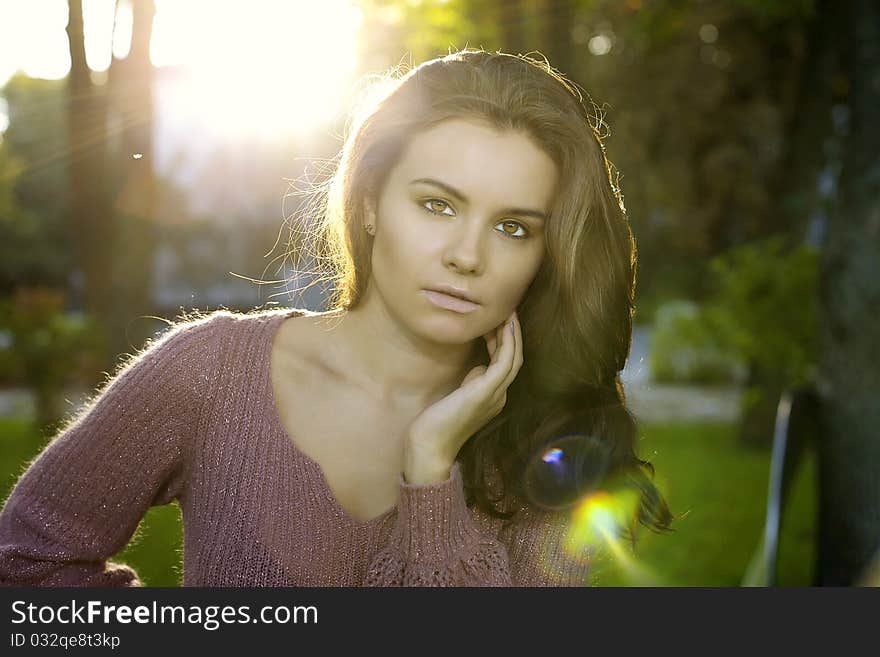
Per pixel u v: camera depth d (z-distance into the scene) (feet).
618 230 11.62
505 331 11.60
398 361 11.65
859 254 29.30
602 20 68.13
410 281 10.78
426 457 11.29
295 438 11.55
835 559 29.53
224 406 11.44
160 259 127.95
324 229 13.07
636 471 12.63
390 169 10.93
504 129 10.63
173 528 43.73
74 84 55.31
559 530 12.33
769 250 72.59
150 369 11.43
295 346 11.85
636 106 88.02
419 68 11.07
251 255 124.26
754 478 65.77
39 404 75.56
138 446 11.34
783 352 70.54
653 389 111.24
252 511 11.27
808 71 74.23
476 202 10.58
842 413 29.48
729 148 92.63
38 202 151.43
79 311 99.40
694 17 74.79
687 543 49.32
